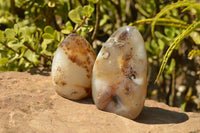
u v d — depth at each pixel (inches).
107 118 17.1
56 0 24.9
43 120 16.8
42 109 17.7
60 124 16.5
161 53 27.5
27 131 16.0
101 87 17.6
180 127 16.7
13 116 16.9
